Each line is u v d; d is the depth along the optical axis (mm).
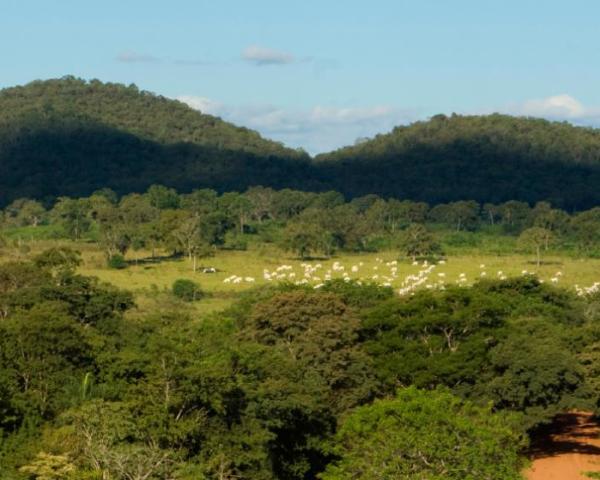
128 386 76500
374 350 94875
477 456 67312
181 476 65062
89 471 62562
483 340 93125
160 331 99438
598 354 93875
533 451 92188
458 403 76375
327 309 98375
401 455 67688
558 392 89438
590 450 92312
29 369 78562
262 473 74812
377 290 121312
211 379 73125
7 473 64250
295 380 84562
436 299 99250
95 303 114688
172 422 71125
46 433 68062
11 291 118250
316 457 84688
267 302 100188
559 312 124125
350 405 89188
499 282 131625
